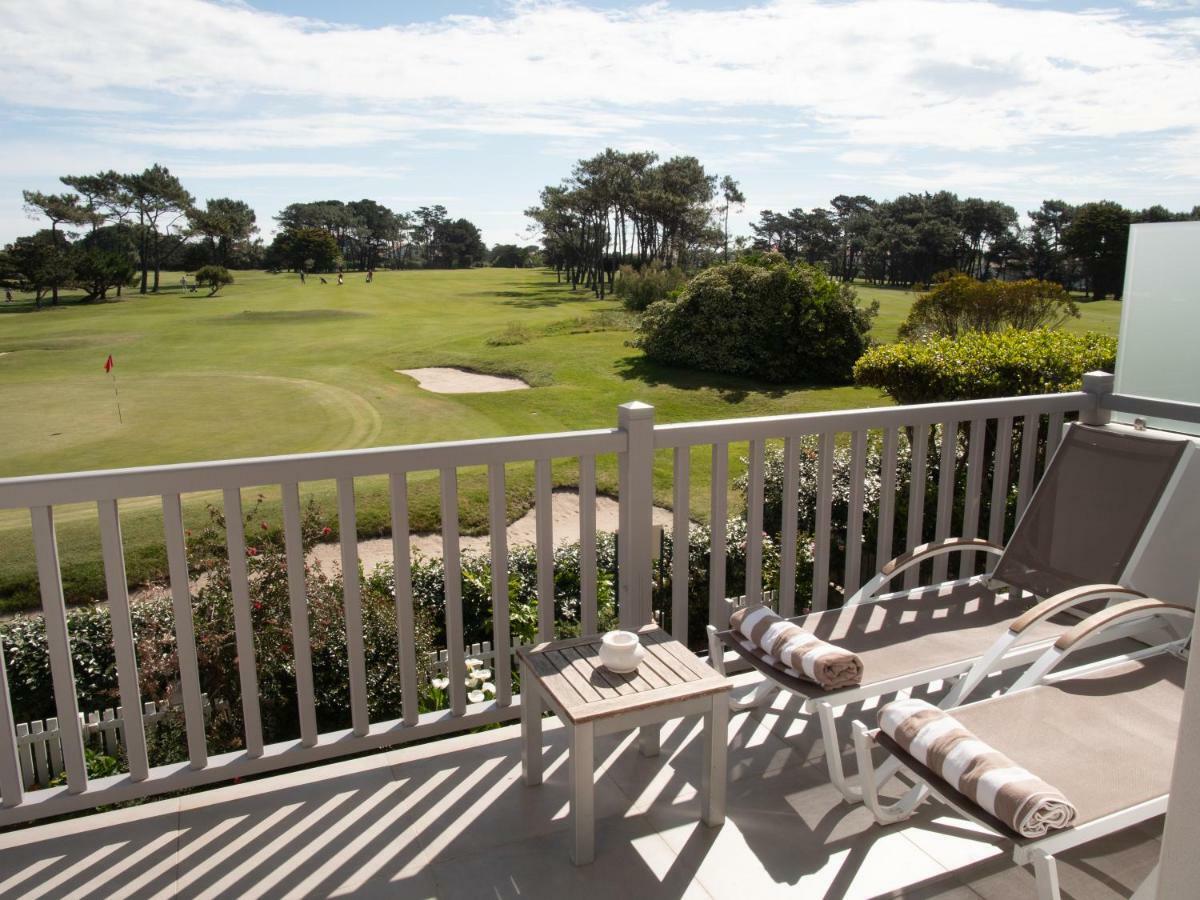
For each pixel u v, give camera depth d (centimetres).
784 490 280
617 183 6412
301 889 179
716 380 2194
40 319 4850
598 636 220
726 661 270
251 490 1157
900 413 292
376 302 5406
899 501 625
